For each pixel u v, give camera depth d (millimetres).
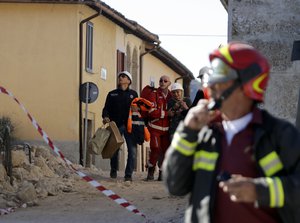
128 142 17016
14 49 25969
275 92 10234
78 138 25641
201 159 4156
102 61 28719
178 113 16516
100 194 14578
